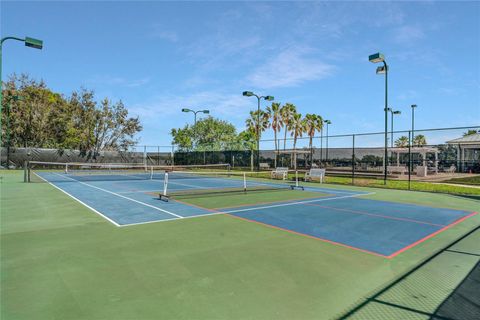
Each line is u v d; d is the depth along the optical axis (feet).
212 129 199.21
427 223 26.23
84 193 43.14
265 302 11.48
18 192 43.73
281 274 14.24
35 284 12.76
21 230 21.74
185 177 83.92
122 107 140.46
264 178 82.02
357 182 69.26
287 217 27.66
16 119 115.14
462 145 111.04
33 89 121.08
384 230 23.32
